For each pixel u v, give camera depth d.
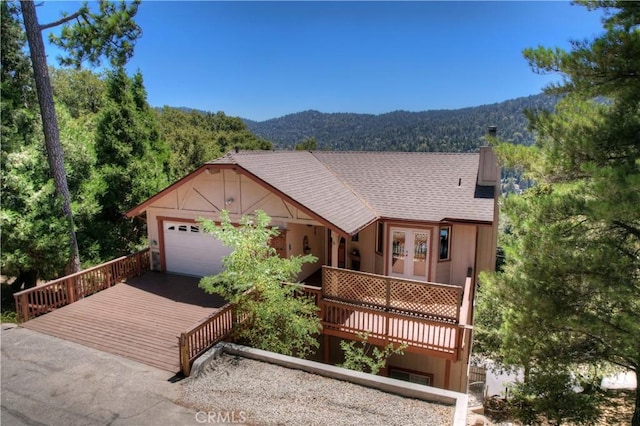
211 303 11.07
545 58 7.95
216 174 12.52
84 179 15.34
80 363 7.95
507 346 9.95
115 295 11.66
